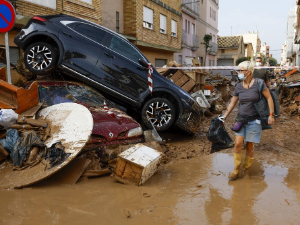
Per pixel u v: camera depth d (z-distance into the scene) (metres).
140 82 6.83
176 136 7.42
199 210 3.24
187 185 4.02
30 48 6.63
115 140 4.80
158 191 3.77
